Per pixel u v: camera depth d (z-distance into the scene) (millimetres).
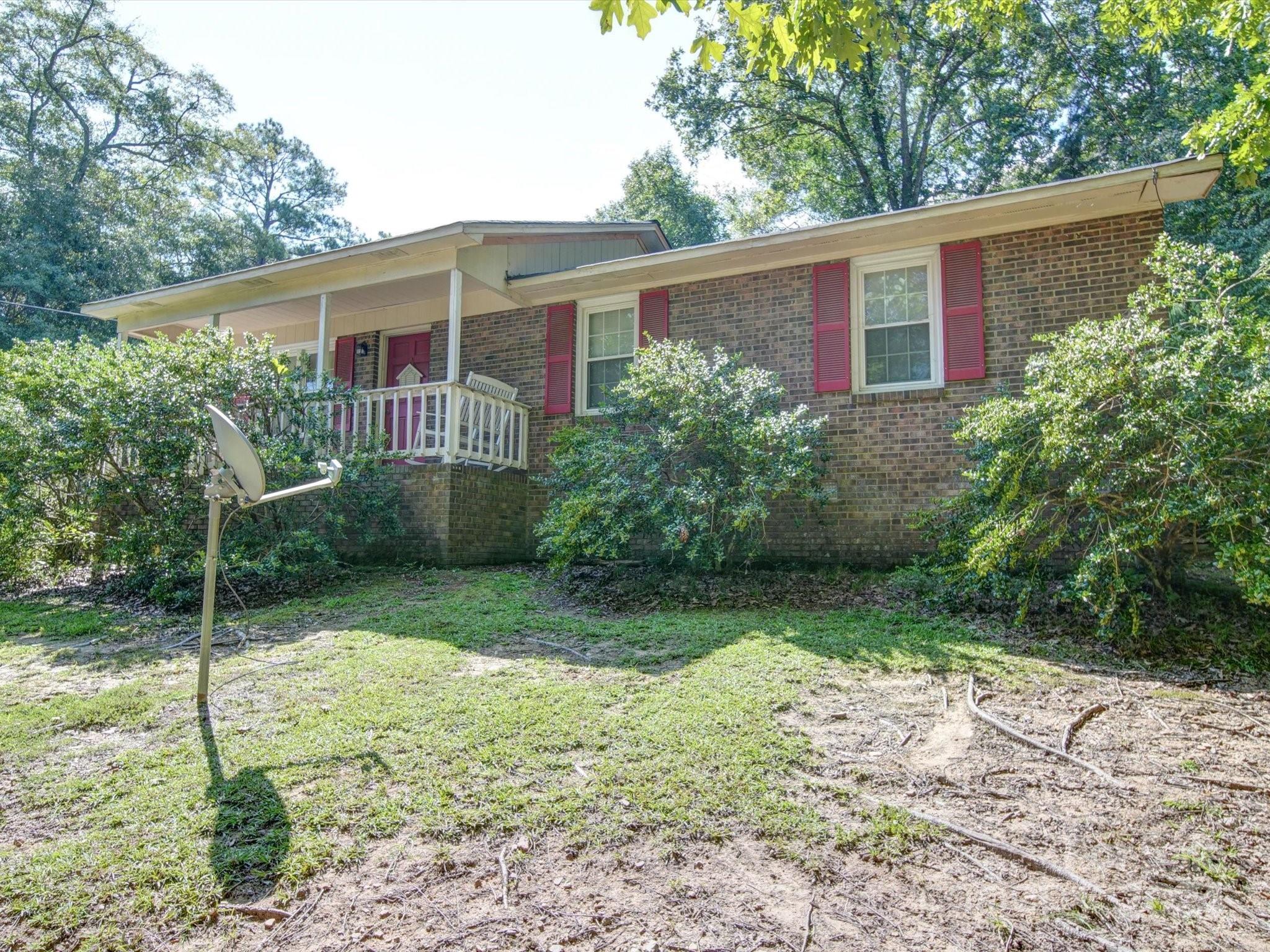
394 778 2910
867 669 4258
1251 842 2502
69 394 6777
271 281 10281
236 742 3318
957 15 8102
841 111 20156
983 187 20984
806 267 8602
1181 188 6820
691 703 3691
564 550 6609
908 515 7516
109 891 2223
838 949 1962
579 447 7344
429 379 11031
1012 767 3041
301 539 6895
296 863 2350
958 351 7758
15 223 22047
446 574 7621
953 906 2150
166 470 6633
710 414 6957
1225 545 4246
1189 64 16438
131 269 24562
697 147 21625
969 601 5762
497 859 2375
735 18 3648
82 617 6258
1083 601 5125
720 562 6879
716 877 2281
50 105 25906
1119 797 2795
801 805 2693
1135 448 4699
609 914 2109
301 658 4680
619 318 9867
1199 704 3742
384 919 2098
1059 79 18844
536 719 3492
